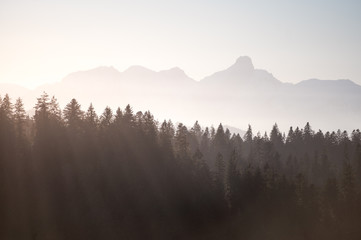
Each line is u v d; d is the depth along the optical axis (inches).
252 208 4227.4
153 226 3649.1
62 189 3535.9
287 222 4092.0
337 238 3976.4
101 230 3395.7
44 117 3941.9
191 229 3821.4
